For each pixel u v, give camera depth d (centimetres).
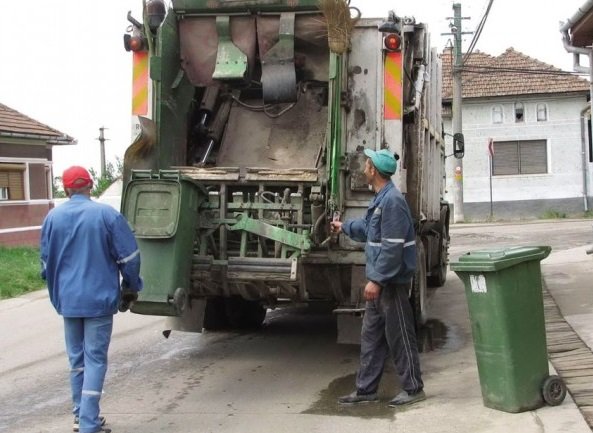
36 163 2203
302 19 650
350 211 641
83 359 505
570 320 771
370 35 645
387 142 643
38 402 612
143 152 626
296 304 688
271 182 619
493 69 2773
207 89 727
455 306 977
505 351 497
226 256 605
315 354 741
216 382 645
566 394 525
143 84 676
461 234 2141
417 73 733
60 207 503
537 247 520
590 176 2920
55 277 500
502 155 2995
